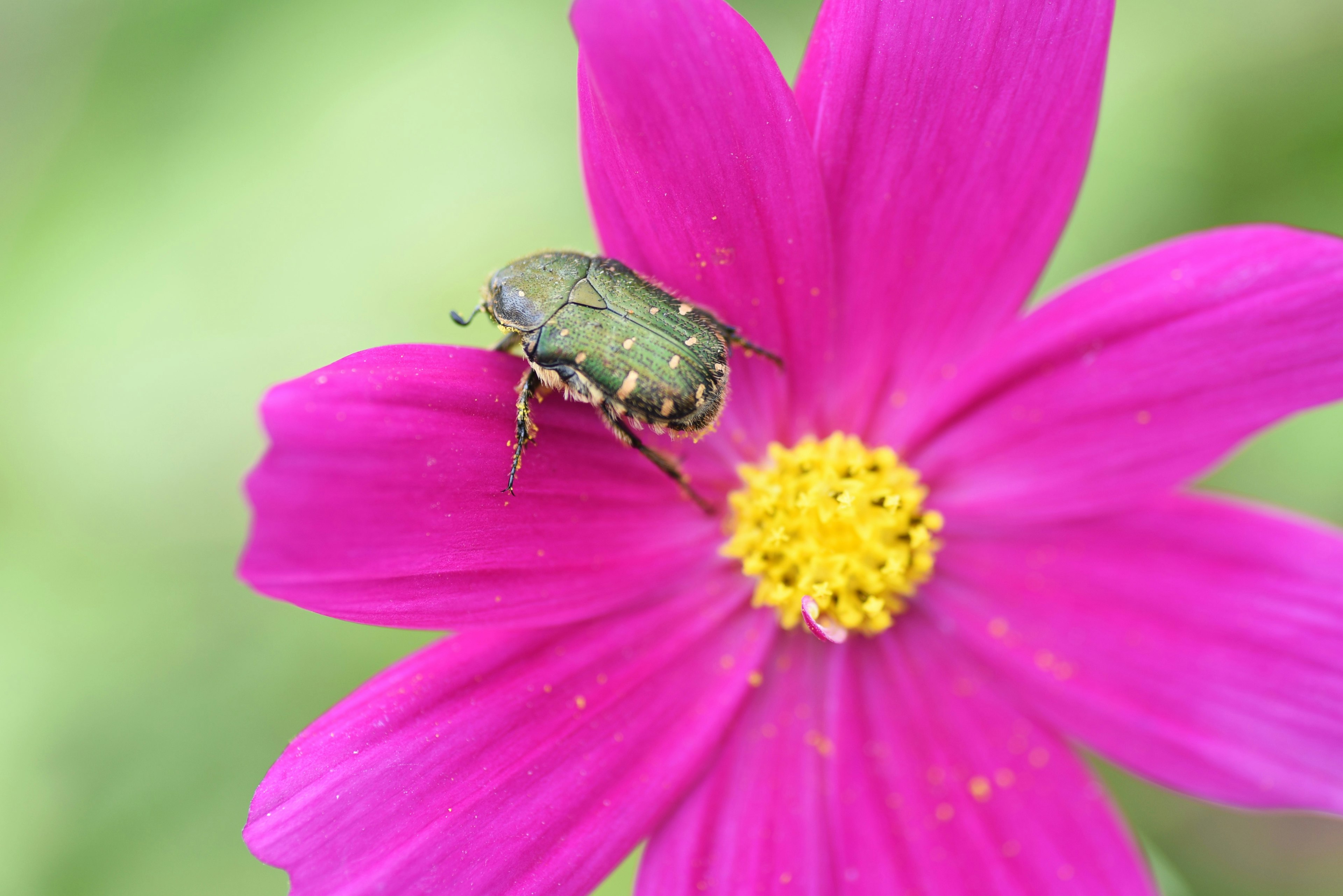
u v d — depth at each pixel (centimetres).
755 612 21
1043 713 21
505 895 20
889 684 21
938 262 20
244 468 23
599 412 20
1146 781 23
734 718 21
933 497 21
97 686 23
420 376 19
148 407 23
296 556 19
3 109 24
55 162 23
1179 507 20
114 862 22
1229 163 22
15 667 23
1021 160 20
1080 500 20
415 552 19
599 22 19
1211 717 20
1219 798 20
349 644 23
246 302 23
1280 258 20
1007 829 20
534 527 20
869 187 20
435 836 20
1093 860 20
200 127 23
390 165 23
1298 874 23
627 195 20
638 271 20
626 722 20
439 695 20
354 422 19
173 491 23
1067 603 21
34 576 23
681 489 21
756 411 21
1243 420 20
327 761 19
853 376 21
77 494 23
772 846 20
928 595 21
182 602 23
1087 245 22
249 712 23
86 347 23
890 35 20
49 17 24
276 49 23
